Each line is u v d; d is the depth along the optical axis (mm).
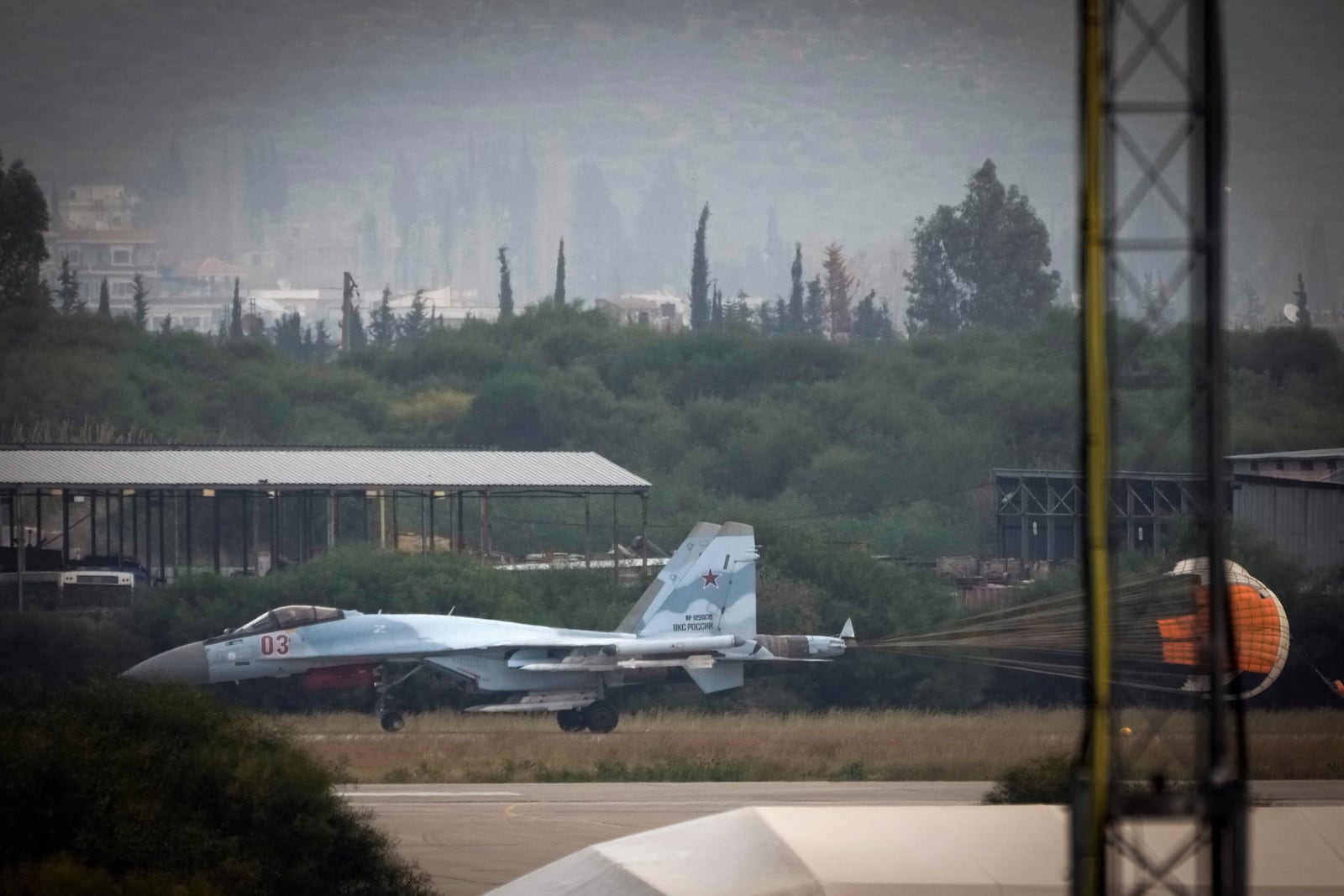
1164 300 28312
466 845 83625
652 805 98625
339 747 126938
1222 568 28016
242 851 63500
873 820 50500
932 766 118625
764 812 51938
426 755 121875
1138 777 72125
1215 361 27828
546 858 79938
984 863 47344
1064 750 125312
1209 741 28656
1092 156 28000
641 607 155000
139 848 59844
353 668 148375
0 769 60250
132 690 75250
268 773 67375
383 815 93625
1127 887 42188
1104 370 28000
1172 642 127000
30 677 142250
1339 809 54000
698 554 154875
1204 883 29438
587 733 146625
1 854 59156
